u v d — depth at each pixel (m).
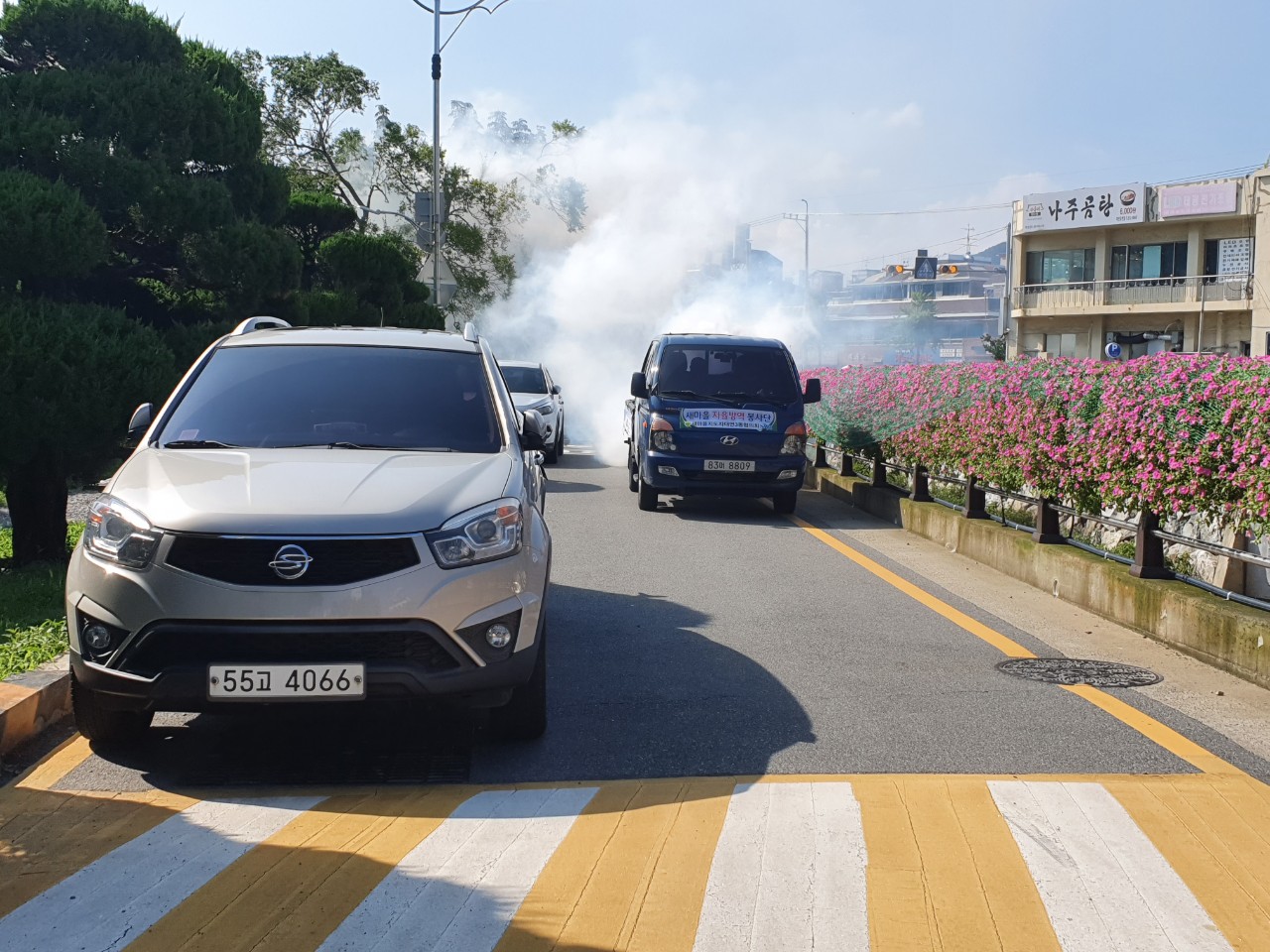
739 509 15.07
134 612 4.64
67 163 9.59
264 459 5.34
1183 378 7.38
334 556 4.65
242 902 3.72
